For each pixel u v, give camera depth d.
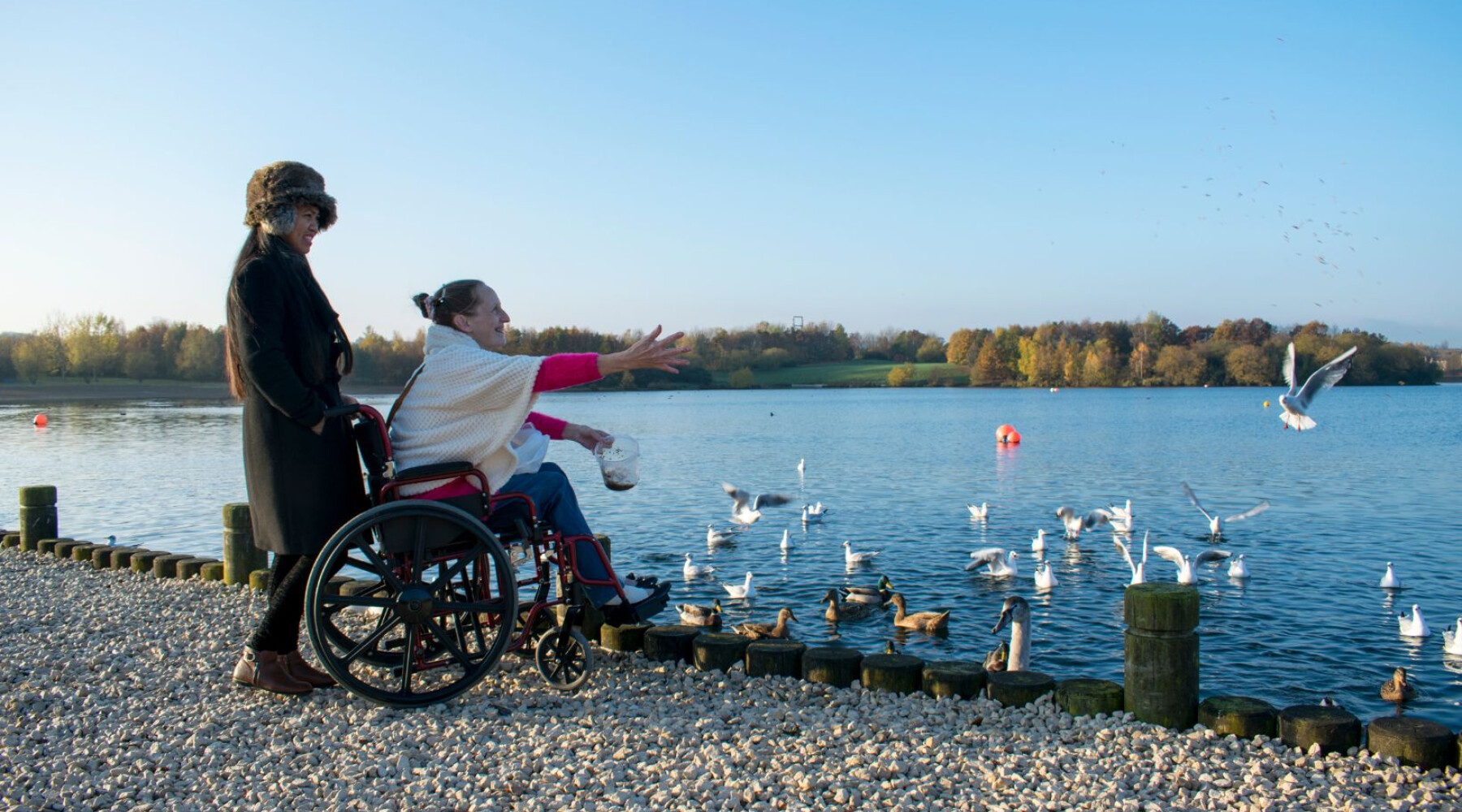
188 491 31.64
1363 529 24.52
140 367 138.12
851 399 140.75
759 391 173.50
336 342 5.49
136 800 4.35
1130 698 5.32
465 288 5.58
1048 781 4.47
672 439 60.78
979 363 175.38
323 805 4.25
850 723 5.22
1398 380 119.62
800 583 19.64
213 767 4.66
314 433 5.20
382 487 5.27
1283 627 15.17
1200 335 165.00
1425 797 4.25
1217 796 4.30
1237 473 38.47
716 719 5.25
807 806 4.20
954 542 23.81
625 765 4.66
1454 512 27.19
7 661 6.44
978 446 54.38
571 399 145.62
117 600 8.48
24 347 134.88
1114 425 74.62
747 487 34.81
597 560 5.67
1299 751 4.82
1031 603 17.52
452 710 5.39
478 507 5.37
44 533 11.62
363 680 5.64
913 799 4.28
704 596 18.66
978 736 5.05
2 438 56.50
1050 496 32.28
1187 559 18.78
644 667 6.26
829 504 30.56
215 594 8.59
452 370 5.30
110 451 47.34
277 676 5.61
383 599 5.18
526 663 6.26
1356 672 12.98
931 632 15.52
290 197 5.19
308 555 5.33
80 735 5.13
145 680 5.99
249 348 4.91
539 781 4.46
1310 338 89.88
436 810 4.18
